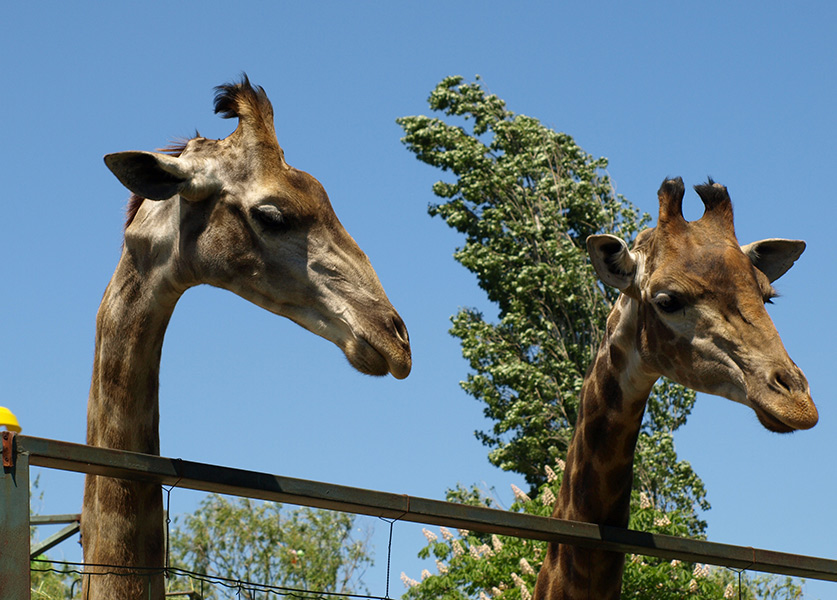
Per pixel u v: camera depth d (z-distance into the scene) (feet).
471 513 16.05
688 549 17.89
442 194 78.74
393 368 16.03
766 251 20.11
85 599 16.15
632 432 19.65
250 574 65.05
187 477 13.75
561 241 76.89
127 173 15.99
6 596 12.22
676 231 18.62
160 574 16.01
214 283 16.65
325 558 66.54
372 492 14.99
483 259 76.33
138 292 16.79
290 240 16.51
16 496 12.53
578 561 19.27
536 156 79.10
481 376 74.95
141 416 16.60
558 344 75.92
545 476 74.08
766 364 16.57
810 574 18.67
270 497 14.46
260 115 17.19
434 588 36.83
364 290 16.42
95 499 16.33
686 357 17.72
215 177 16.63
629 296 19.26
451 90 81.87
